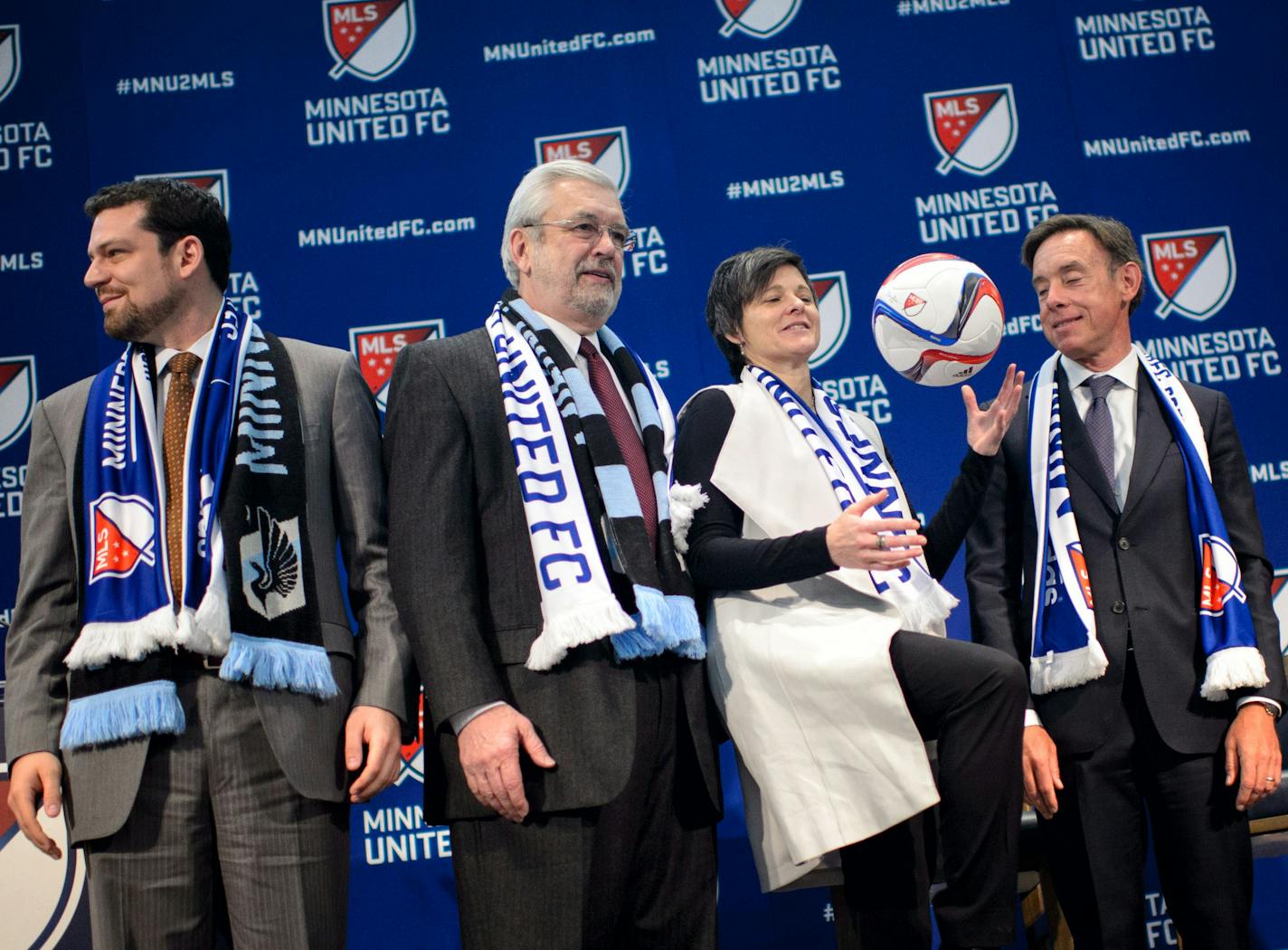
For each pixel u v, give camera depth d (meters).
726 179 3.73
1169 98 3.80
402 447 2.10
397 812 3.26
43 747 1.98
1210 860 2.33
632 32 3.81
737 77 3.80
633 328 3.63
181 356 2.17
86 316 3.59
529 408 2.17
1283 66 3.81
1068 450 2.62
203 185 3.69
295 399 2.15
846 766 2.10
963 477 2.34
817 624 2.21
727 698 2.22
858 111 3.78
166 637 1.88
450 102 3.77
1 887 2.49
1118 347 2.70
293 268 3.65
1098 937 2.36
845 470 2.38
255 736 1.92
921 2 3.85
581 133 3.76
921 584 2.29
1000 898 1.96
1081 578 2.48
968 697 2.02
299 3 3.80
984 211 3.73
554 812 1.96
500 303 2.42
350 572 2.12
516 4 3.82
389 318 3.63
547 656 1.97
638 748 2.03
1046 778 2.37
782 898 3.25
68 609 2.08
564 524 2.06
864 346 3.63
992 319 2.39
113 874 1.86
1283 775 2.64
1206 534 2.47
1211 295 3.67
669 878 2.09
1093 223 2.74
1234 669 2.31
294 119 3.74
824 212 3.71
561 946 1.94
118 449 2.07
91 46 3.75
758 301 2.57
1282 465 3.55
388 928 3.22
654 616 2.01
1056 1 3.84
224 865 1.89
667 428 2.44
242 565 1.96
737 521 2.34
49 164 3.68
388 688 2.00
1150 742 2.40
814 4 3.84
